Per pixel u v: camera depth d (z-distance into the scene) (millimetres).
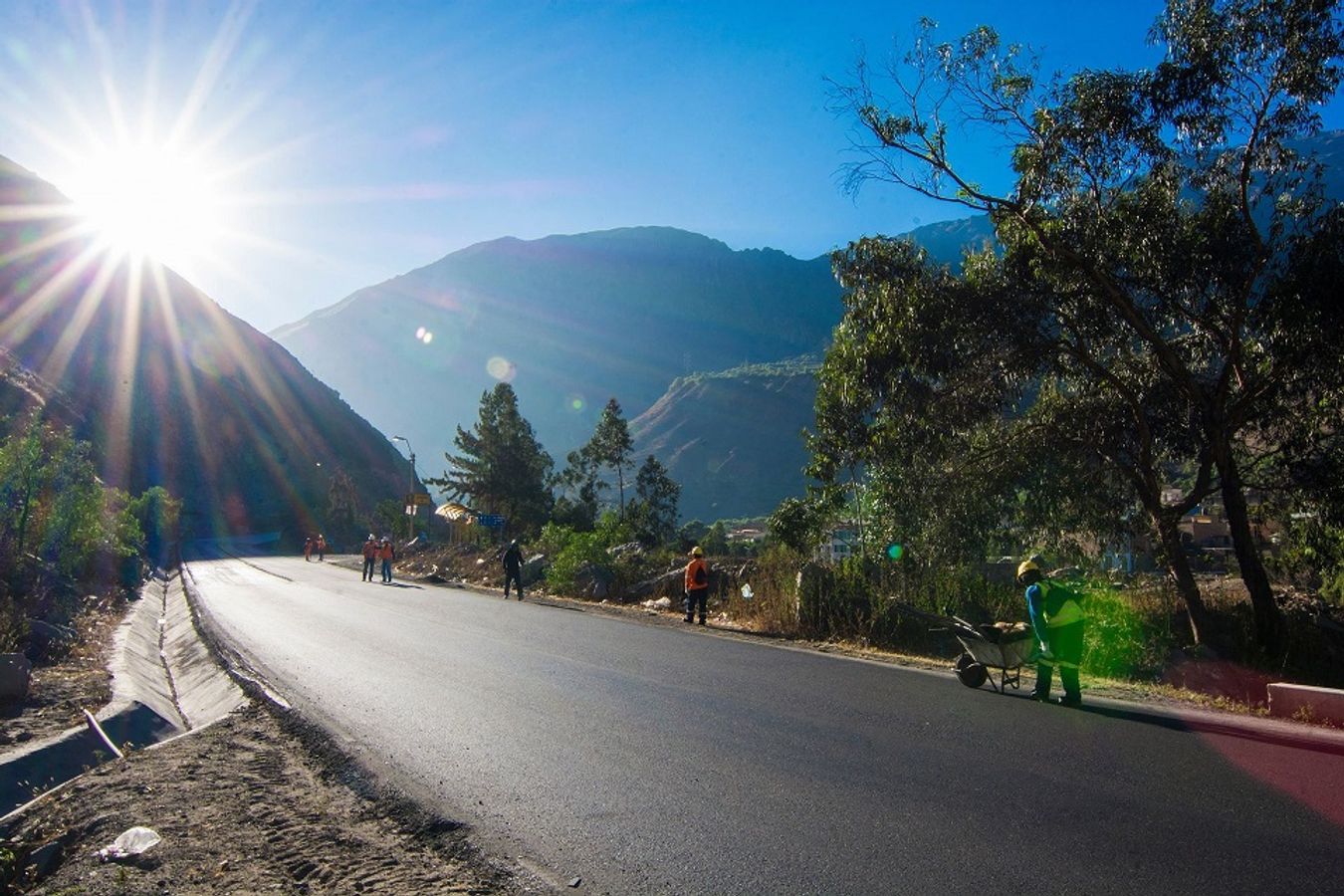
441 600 24516
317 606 22484
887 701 9445
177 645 17406
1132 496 16281
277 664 12492
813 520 21453
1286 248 12797
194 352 119062
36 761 7582
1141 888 4566
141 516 56750
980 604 15430
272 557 67875
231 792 6480
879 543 18406
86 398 88500
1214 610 14828
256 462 111938
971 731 7992
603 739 7789
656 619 19047
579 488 62781
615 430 62625
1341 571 15906
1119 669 12656
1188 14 12992
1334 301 12055
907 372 15141
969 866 4859
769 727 8195
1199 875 4719
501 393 60125
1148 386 14930
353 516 102188
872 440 16625
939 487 15758
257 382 129000
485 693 9984
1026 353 14406
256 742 8117
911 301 14438
